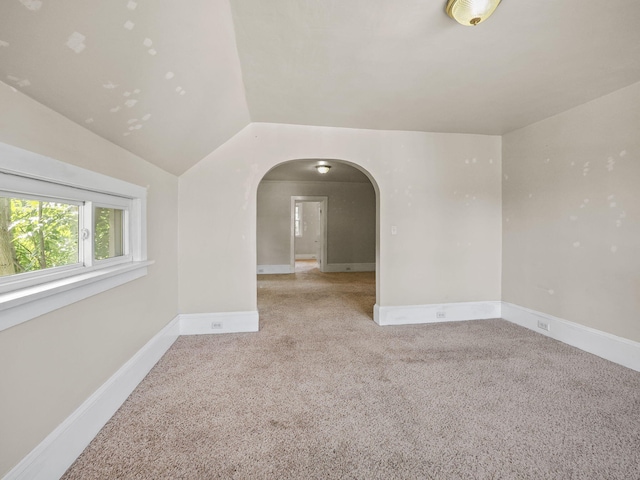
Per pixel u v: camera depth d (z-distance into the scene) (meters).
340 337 2.98
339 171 6.33
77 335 1.44
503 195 3.51
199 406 1.83
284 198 7.29
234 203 3.07
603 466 1.37
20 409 1.12
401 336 3.00
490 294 3.57
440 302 3.47
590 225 2.59
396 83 2.26
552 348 2.70
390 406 1.84
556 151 2.88
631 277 2.31
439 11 1.50
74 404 1.42
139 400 1.89
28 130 1.15
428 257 3.43
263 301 4.47
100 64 1.23
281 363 2.41
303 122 3.07
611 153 2.43
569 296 2.78
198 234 3.02
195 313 3.05
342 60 1.94
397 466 1.37
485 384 2.09
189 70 1.67
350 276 6.82
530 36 1.71
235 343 2.81
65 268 1.50
